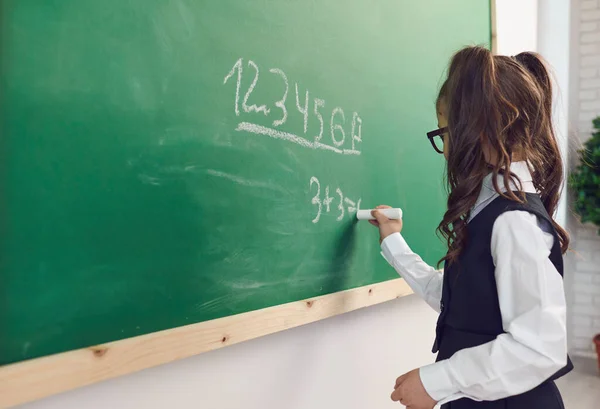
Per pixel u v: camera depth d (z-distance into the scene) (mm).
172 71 858
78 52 734
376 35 1360
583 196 3238
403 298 1625
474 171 977
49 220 711
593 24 3426
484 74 976
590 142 3236
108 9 766
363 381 1445
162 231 855
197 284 917
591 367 3373
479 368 876
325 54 1188
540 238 889
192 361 976
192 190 901
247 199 1007
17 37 672
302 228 1143
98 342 771
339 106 1235
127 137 798
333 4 1208
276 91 1060
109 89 772
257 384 1116
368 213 1289
